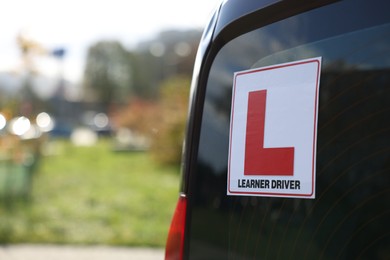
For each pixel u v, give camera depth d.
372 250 1.95
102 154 26.94
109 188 14.65
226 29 2.60
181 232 2.66
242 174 2.41
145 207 12.24
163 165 20.31
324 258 2.08
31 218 10.92
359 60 2.06
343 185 2.05
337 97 2.11
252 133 2.38
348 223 2.02
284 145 2.25
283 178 2.24
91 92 87.56
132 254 8.99
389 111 1.96
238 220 2.41
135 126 31.78
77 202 12.55
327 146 2.11
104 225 10.68
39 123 19.39
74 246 9.51
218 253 2.48
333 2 2.16
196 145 2.67
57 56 31.05
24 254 8.81
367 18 2.05
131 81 84.81
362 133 2.02
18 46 23.56
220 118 2.56
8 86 29.45
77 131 67.81
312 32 2.23
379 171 1.96
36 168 15.38
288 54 2.30
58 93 71.56
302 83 2.23
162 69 76.69
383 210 1.93
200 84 2.70
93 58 85.88
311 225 2.13
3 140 12.84
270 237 2.27
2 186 12.99
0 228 10.12
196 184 2.64
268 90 2.35
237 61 2.52
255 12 2.47
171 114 20.25
